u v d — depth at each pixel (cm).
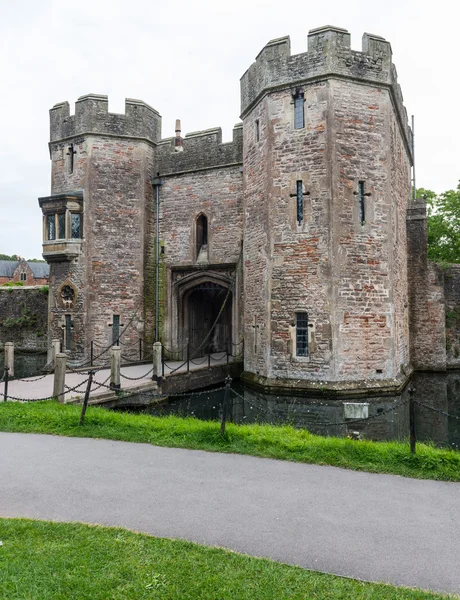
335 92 1308
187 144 1812
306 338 1319
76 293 1673
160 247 1852
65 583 343
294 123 1359
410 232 1894
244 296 1555
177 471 599
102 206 1702
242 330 1712
